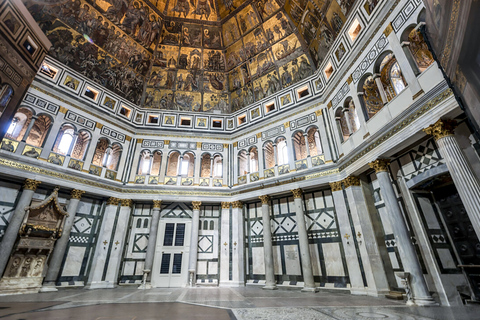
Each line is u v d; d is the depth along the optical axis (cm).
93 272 1436
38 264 1284
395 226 923
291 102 1730
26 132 1346
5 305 743
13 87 468
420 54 984
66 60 1584
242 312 636
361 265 1155
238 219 1711
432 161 891
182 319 537
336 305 771
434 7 406
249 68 2012
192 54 2075
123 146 1786
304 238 1370
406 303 799
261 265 1599
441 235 906
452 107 726
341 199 1316
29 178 1292
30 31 505
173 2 1966
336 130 1412
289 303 816
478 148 737
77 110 1585
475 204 650
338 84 1384
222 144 1959
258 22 1897
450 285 823
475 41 308
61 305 751
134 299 920
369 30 1098
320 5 1436
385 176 1009
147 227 1705
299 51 1766
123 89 1880
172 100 2036
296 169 1552
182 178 1808
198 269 1644
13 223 1205
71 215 1420
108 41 1764
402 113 886
